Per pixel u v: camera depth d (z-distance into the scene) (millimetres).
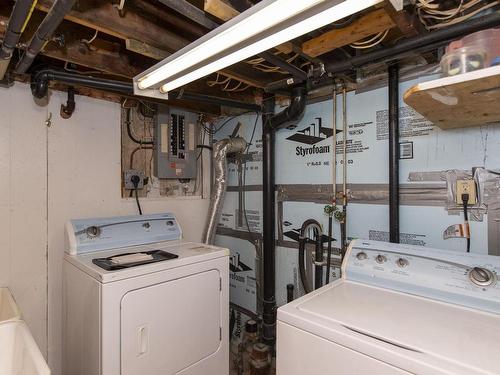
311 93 2184
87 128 2250
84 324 1589
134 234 2090
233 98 2357
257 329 2371
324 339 1068
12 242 1935
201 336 1808
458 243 1552
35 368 1022
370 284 1479
